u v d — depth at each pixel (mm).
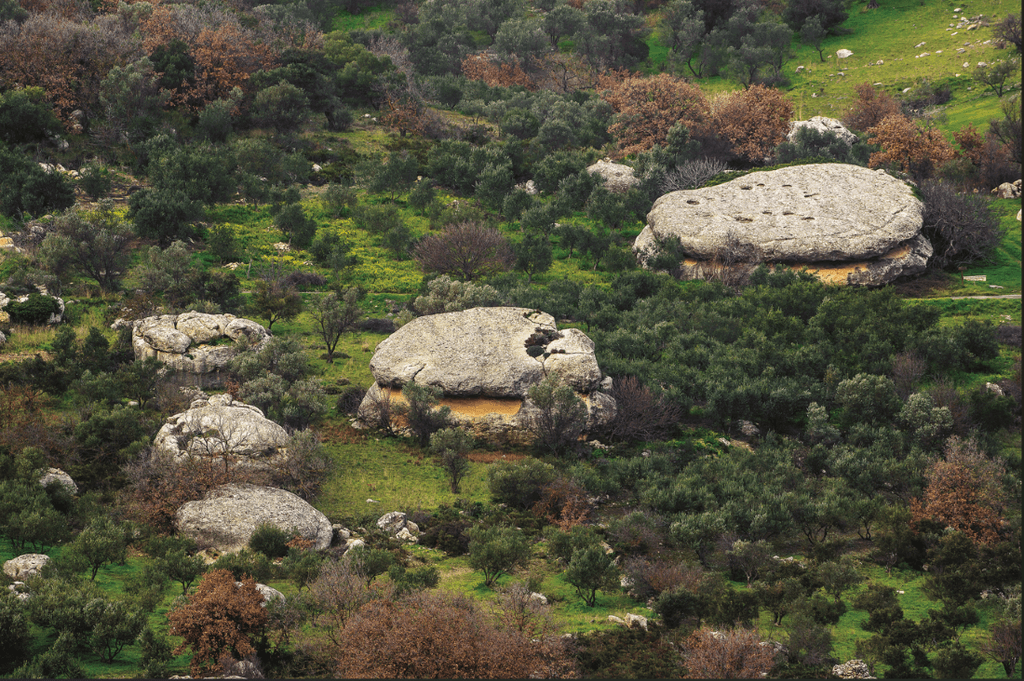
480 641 40906
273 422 69688
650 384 82125
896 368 90000
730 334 99375
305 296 106000
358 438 76312
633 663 43156
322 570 48344
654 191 143500
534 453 75938
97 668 40781
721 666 42688
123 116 144750
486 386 78000
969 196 130625
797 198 127438
